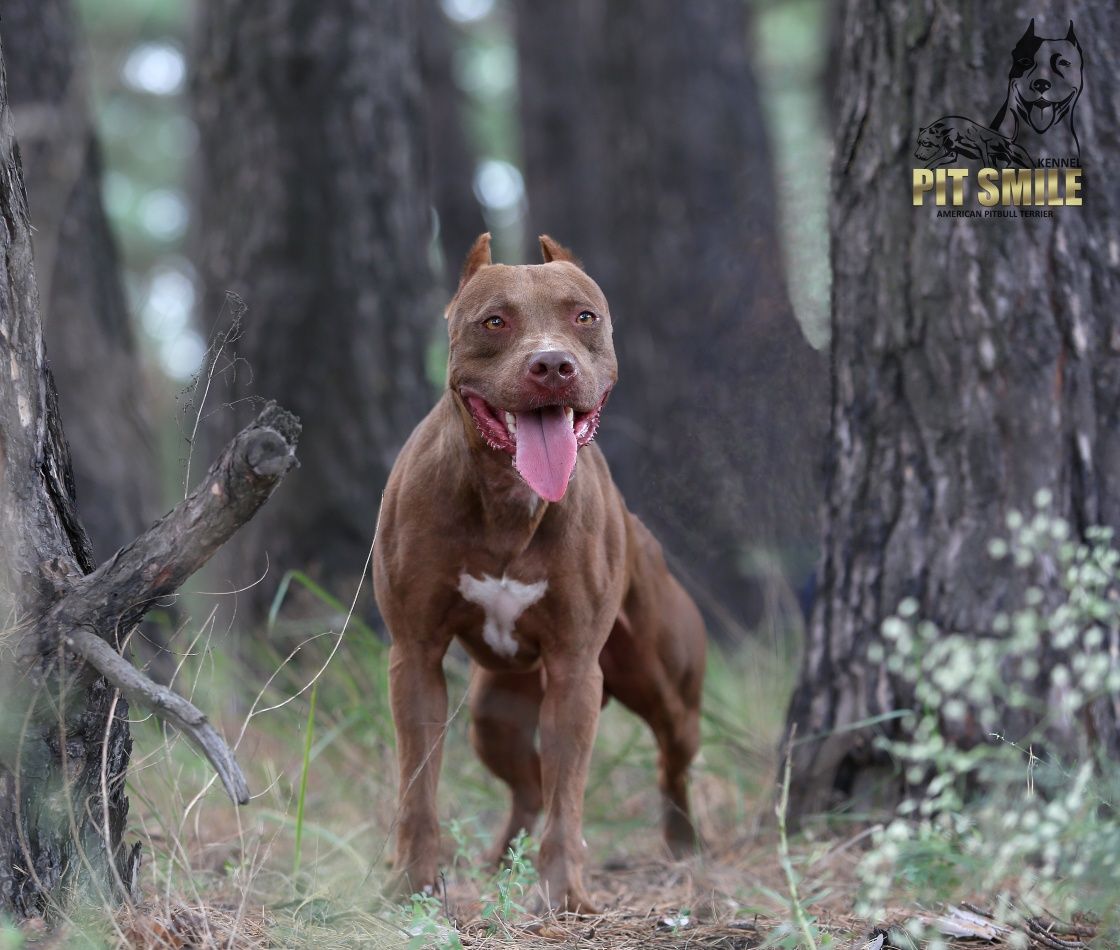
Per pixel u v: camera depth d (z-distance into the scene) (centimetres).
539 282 757
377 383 1421
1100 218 866
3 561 591
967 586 860
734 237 1568
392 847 851
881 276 914
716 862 888
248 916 671
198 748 540
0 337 607
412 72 1506
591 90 2345
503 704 904
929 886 660
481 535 748
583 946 666
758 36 2830
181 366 1889
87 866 588
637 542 875
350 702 1038
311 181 1430
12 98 1343
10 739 580
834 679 921
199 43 1498
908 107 902
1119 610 694
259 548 1399
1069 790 713
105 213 1433
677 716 932
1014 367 862
